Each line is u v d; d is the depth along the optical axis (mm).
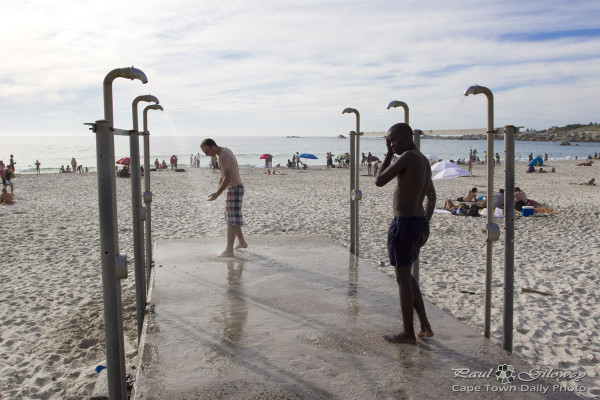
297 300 4230
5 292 6211
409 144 3262
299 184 23688
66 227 11031
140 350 3230
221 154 5824
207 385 2705
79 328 5000
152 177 28562
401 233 3189
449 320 3770
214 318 3793
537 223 11383
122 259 2418
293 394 2609
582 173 32094
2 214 13078
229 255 5918
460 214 12750
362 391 2650
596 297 5824
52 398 3611
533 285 6332
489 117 3148
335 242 6707
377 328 3582
